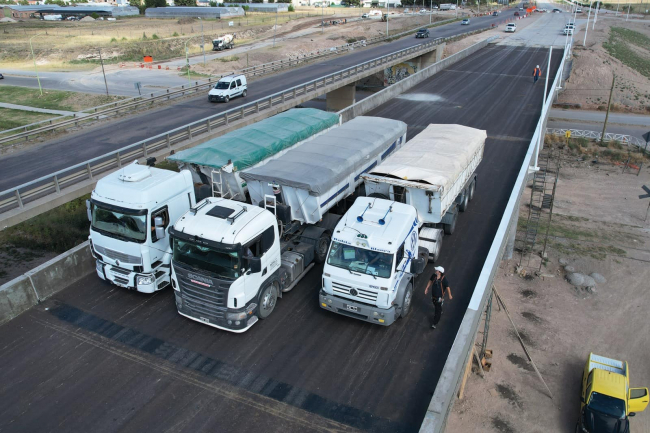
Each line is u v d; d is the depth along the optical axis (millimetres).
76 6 148125
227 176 15586
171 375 10602
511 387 17891
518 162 23328
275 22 116188
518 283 24469
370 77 68875
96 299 13414
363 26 108312
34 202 18094
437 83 42938
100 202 12539
